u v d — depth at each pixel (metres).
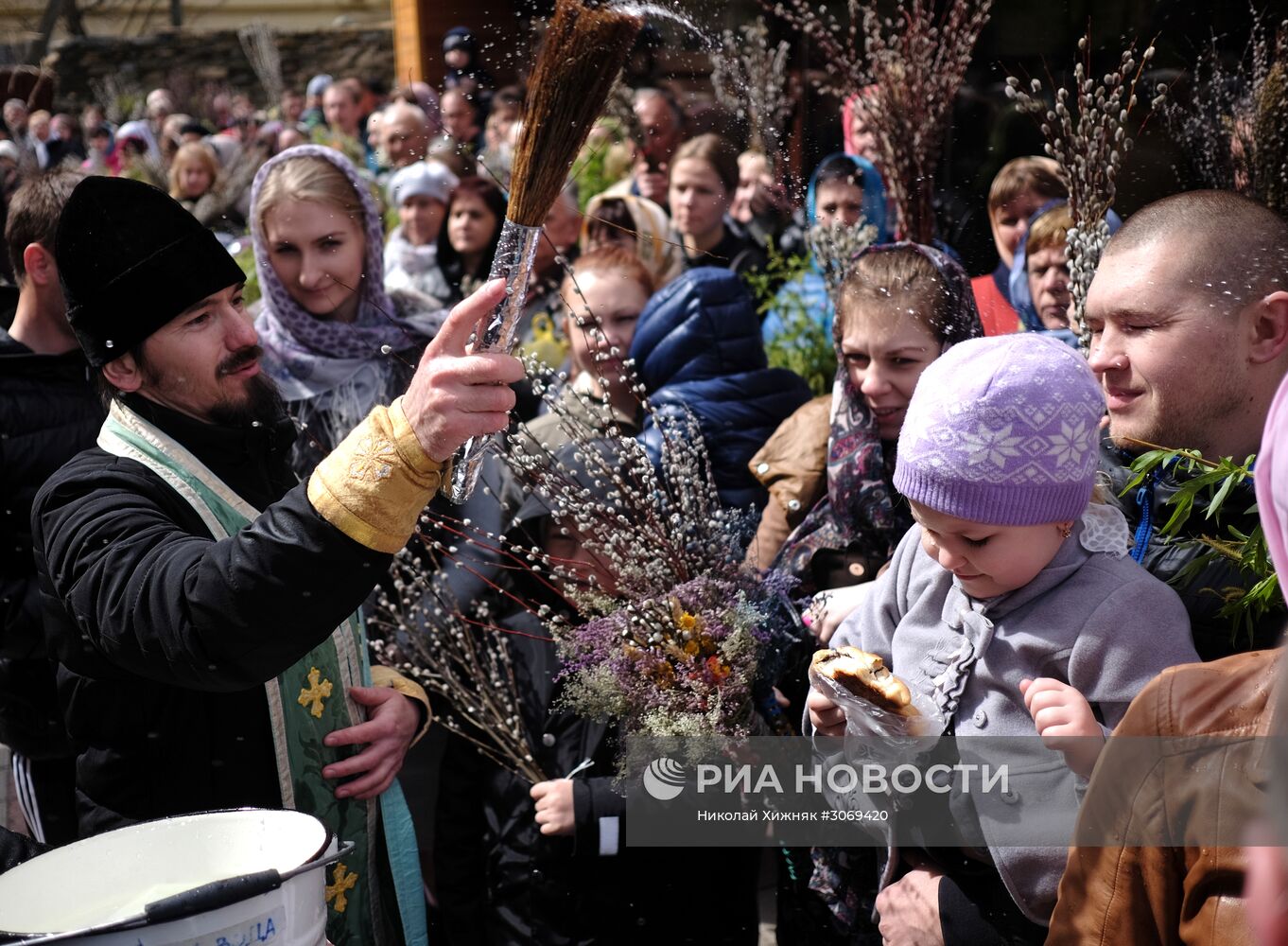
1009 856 1.63
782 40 3.43
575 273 3.20
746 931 2.24
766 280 3.94
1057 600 1.63
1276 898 1.03
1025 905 1.64
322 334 3.04
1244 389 1.67
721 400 2.71
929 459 1.61
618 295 3.12
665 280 4.11
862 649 1.88
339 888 1.97
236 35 9.80
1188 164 2.62
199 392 1.89
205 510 1.85
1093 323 1.78
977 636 1.68
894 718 1.64
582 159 4.72
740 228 4.39
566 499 2.04
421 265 4.79
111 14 9.72
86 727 1.85
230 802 1.86
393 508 1.52
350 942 1.99
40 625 2.30
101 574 1.66
